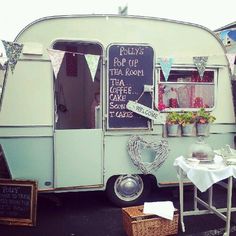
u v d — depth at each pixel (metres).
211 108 4.57
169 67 4.26
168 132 4.38
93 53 4.64
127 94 4.25
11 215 3.99
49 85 4.07
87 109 5.48
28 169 4.11
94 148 4.21
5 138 4.03
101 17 4.12
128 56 4.21
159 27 4.30
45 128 4.10
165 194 4.95
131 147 4.26
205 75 4.55
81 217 4.20
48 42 4.03
